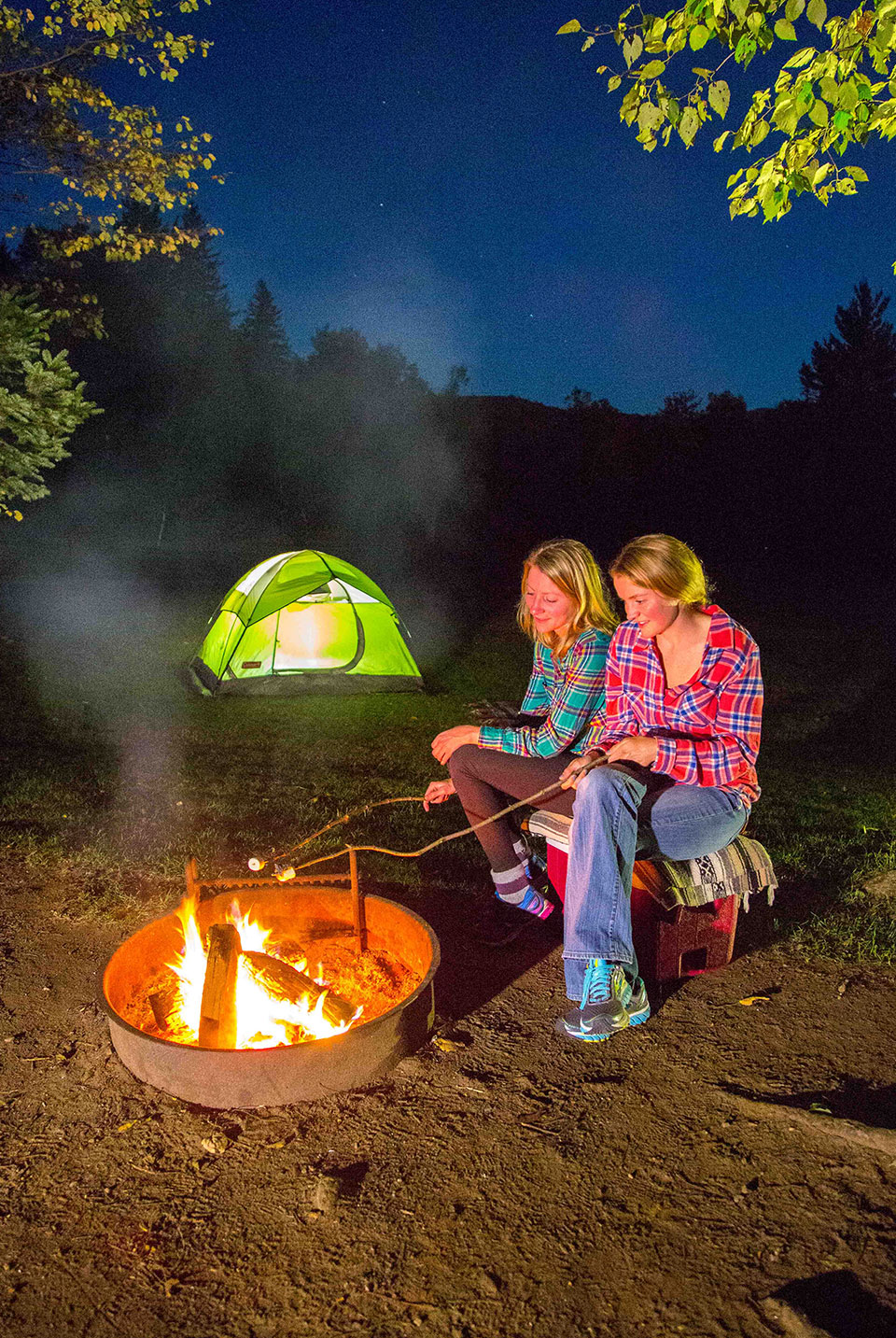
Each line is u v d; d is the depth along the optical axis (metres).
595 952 2.65
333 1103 2.50
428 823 4.89
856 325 47.22
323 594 9.05
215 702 8.34
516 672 10.43
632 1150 2.29
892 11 3.26
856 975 3.13
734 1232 2.00
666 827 2.84
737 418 25.95
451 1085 2.58
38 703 7.86
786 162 3.83
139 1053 2.53
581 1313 1.82
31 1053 2.75
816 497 23.20
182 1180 2.22
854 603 16.52
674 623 2.87
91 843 4.41
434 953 2.89
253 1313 1.85
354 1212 2.11
